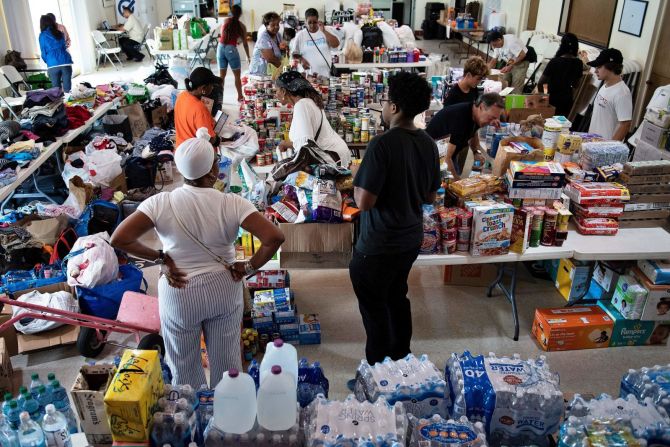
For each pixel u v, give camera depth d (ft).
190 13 44.68
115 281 12.03
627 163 11.41
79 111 19.12
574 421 5.52
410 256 8.91
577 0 28.81
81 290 11.63
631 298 10.85
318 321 11.63
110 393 5.16
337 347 11.26
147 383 5.34
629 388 6.81
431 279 13.69
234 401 5.20
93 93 21.48
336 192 10.53
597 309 11.48
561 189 10.68
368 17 35.04
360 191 8.25
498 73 23.57
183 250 7.44
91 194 15.66
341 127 18.24
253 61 25.36
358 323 12.00
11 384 10.40
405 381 6.56
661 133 16.16
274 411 5.26
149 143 19.43
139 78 33.55
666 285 10.75
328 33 23.72
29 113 17.61
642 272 11.09
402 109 8.19
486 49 39.06
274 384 5.21
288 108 18.13
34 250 13.51
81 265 11.94
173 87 26.12
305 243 10.23
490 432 6.36
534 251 10.66
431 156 8.52
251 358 10.98
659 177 11.22
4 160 14.89
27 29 29.12
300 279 13.66
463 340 11.46
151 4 43.52
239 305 8.11
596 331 11.05
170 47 33.40
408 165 8.26
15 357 11.21
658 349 11.21
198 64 35.81
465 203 10.62
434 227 10.43
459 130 11.75
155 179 18.92
